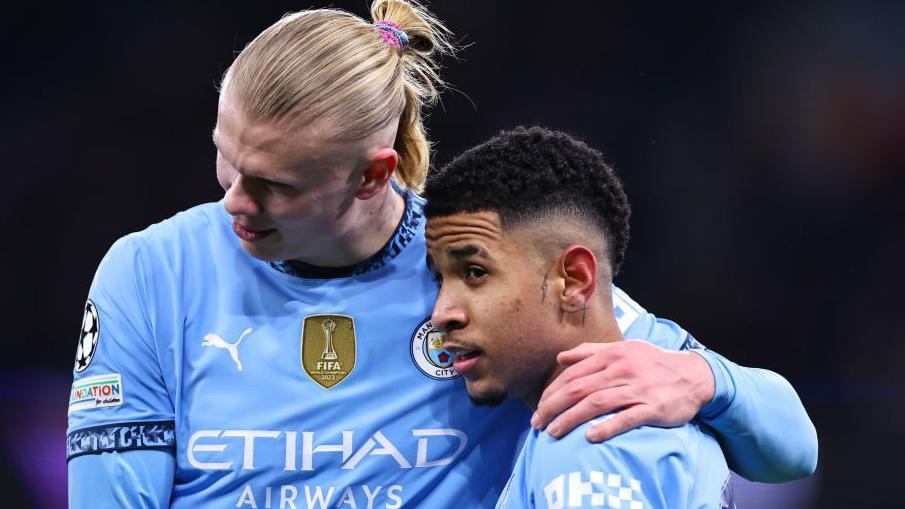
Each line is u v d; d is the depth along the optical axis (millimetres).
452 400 6176
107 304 6043
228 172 5633
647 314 6660
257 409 6031
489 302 5484
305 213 5438
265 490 5992
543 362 5590
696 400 5414
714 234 23469
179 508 6047
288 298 6164
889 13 23016
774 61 23422
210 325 6137
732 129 23516
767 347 23094
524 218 5461
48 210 23141
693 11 23484
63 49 22984
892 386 22141
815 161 23328
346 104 5277
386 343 6148
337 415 6059
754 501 15500
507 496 5559
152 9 23047
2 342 22844
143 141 23297
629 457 4953
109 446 5844
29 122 23078
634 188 23656
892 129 23078
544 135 5715
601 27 23547
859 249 23141
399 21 6020
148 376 6004
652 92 23625
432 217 5668
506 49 23594
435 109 23578
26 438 18781
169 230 6312
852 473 16984
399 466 6094
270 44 5312
